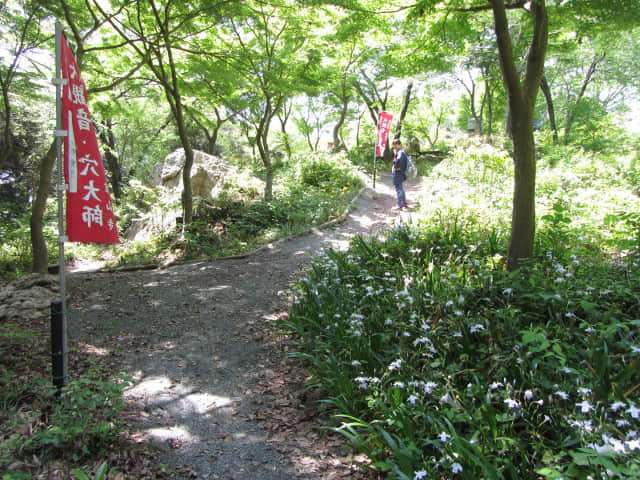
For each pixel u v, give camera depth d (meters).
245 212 10.89
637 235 4.23
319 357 3.71
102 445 2.68
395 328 3.61
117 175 19.56
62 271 3.05
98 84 10.14
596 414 2.21
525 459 2.14
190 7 8.36
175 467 2.60
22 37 8.23
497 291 3.79
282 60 10.46
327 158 16.39
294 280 6.59
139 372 3.86
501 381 2.74
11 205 14.42
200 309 5.57
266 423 3.12
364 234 9.12
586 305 3.13
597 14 4.64
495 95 21.52
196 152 13.03
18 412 2.90
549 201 6.87
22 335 3.83
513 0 4.61
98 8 7.68
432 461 2.21
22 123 13.49
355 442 2.52
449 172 11.27
